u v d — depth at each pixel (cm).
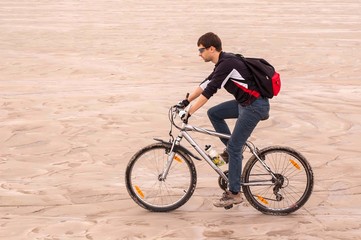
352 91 1138
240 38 1822
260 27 2077
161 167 658
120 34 1925
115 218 553
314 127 878
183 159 566
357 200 600
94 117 929
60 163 721
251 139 815
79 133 844
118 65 1423
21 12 2620
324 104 1022
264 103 534
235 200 553
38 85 1195
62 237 510
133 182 630
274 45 1697
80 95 1096
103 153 759
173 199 592
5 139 815
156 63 1452
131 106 1001
